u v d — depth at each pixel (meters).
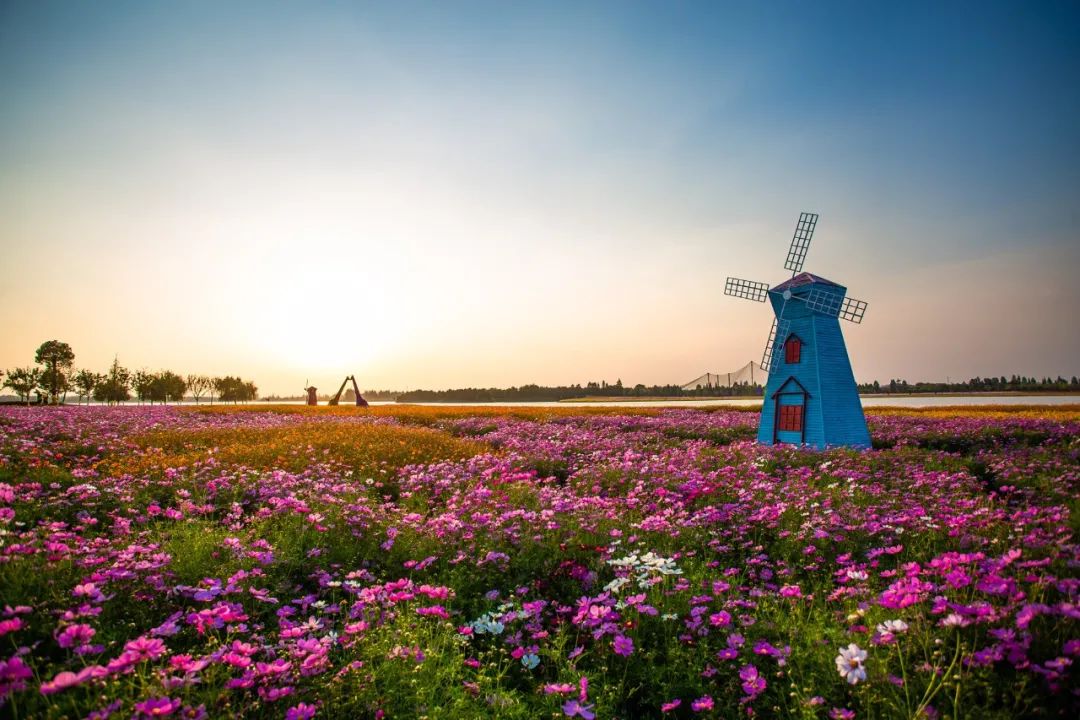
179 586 5.09
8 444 14.86
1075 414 38.97
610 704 4.07
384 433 21.53
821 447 20.16
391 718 3.71
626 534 7.66
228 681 3.61
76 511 8.82
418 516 7.70
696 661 4.54
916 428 26.53
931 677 3.81
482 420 34.59
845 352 21.62
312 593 6.18
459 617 5.46
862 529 7.68
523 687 4.62
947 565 4.71
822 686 4.07
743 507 8.97
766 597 5.75
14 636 4.23
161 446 17.86
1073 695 3.52
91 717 2.91
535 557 6.80
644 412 43.78
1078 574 5.17
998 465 14.38
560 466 15.71
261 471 12.56
